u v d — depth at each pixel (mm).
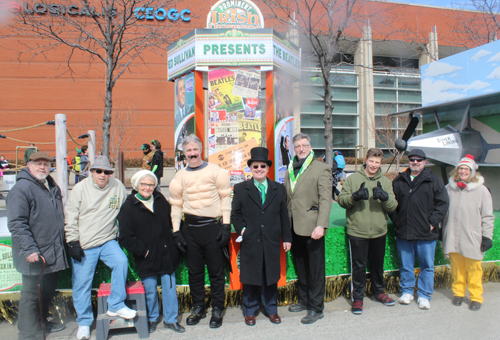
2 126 17062
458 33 12141
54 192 3062
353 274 3527
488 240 3408
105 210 3082
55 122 4980
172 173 16422
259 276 3096
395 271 4047
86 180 3115
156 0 8641
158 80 18344
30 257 2701
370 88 18969
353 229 3486
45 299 3102
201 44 3990
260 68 4074
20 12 7699
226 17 4094
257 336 3021
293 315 3447
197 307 3275
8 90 17016
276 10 9633
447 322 3250
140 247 2979
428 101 6023
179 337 3020
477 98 5016
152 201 3152
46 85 17297
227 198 3170
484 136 5297
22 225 2752
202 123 4180
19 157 17125
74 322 3332
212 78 4027
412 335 3012
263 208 3145
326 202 3182
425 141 5188
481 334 3014
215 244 3139
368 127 18719
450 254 3703
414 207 3527
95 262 3051
